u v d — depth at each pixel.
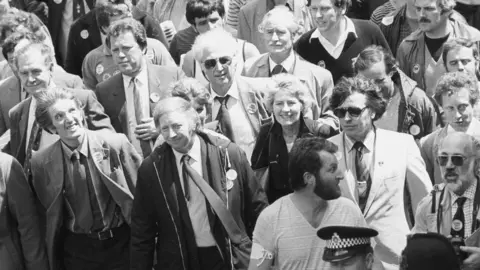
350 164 12.81
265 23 15.43
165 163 12.79
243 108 14.50
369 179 12.74
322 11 16.06
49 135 14.35
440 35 16.36
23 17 16.77
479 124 13.84
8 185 13.83
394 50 17.64
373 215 12.66
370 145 12.84
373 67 13.88
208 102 13.68
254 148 13.80
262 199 13.05
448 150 11.55
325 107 15.14
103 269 13.80
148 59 15.97
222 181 12.80
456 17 16.83
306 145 11.08
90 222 13.65
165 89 15.09
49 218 13.69
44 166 13.72
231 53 14.39
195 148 12.85
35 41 15.55
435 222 11.73
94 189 13.59
